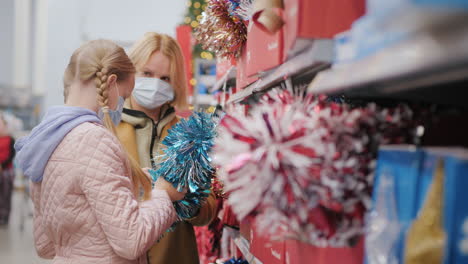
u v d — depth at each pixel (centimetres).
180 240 213
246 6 155
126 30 1052
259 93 159
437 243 61
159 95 222
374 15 62
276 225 85
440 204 63
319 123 87
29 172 150
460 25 49
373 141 89
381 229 76
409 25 55
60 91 1095
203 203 186
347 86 71
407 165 72
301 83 137
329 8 92
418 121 95
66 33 1073
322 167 84
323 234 88
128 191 146
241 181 85
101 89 153
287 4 105
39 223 169
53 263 152
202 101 427
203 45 199
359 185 85
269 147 84
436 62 50
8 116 848
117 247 141
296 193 83
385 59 60
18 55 1059
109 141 145
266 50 129
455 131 89
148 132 224
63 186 142
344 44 79
